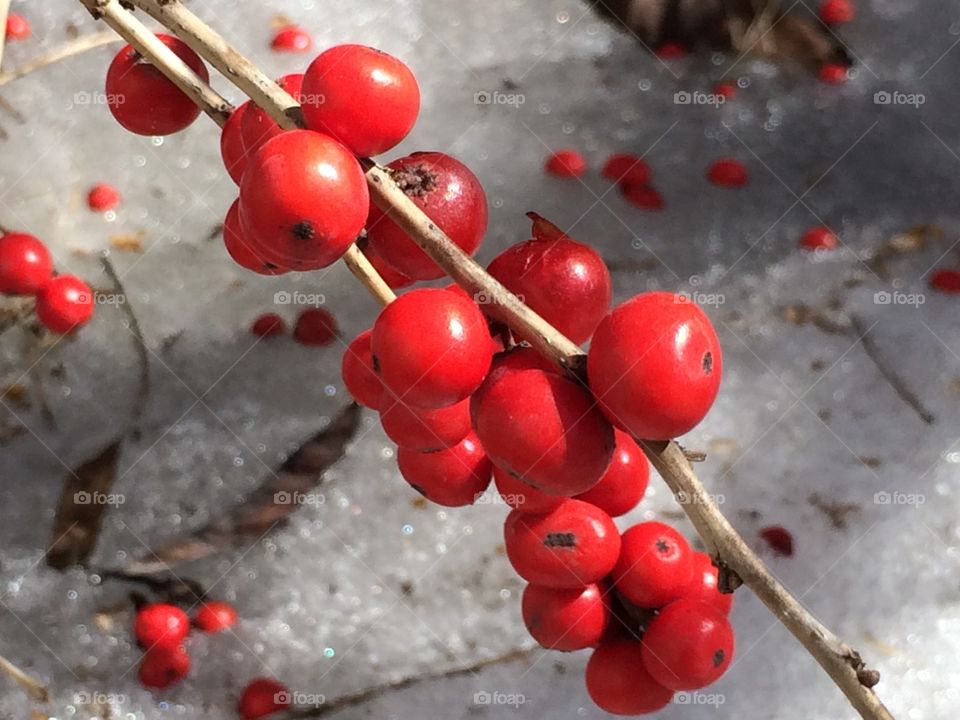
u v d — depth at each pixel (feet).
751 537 0.53
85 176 0.62
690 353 0.23
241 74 0.27
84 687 0.48
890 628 0.50
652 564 0.30
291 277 0.60
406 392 0.24
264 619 0.50
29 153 0.62
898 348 0.59
